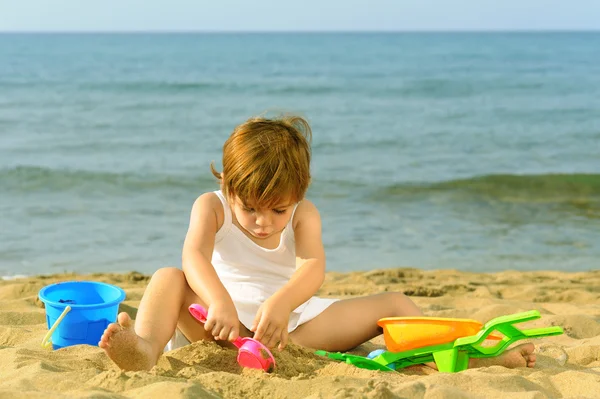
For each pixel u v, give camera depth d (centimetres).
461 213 960
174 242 791
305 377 243
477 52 6256
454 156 1439
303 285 291
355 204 995
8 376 244
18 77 3284
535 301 538
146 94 2634
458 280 611
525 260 757
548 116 2114
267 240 313
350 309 314
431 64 4572
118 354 246
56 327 302
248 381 230
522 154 1480
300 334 308
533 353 301
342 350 319
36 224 854
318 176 1183
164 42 9825
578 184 1123
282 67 4219
